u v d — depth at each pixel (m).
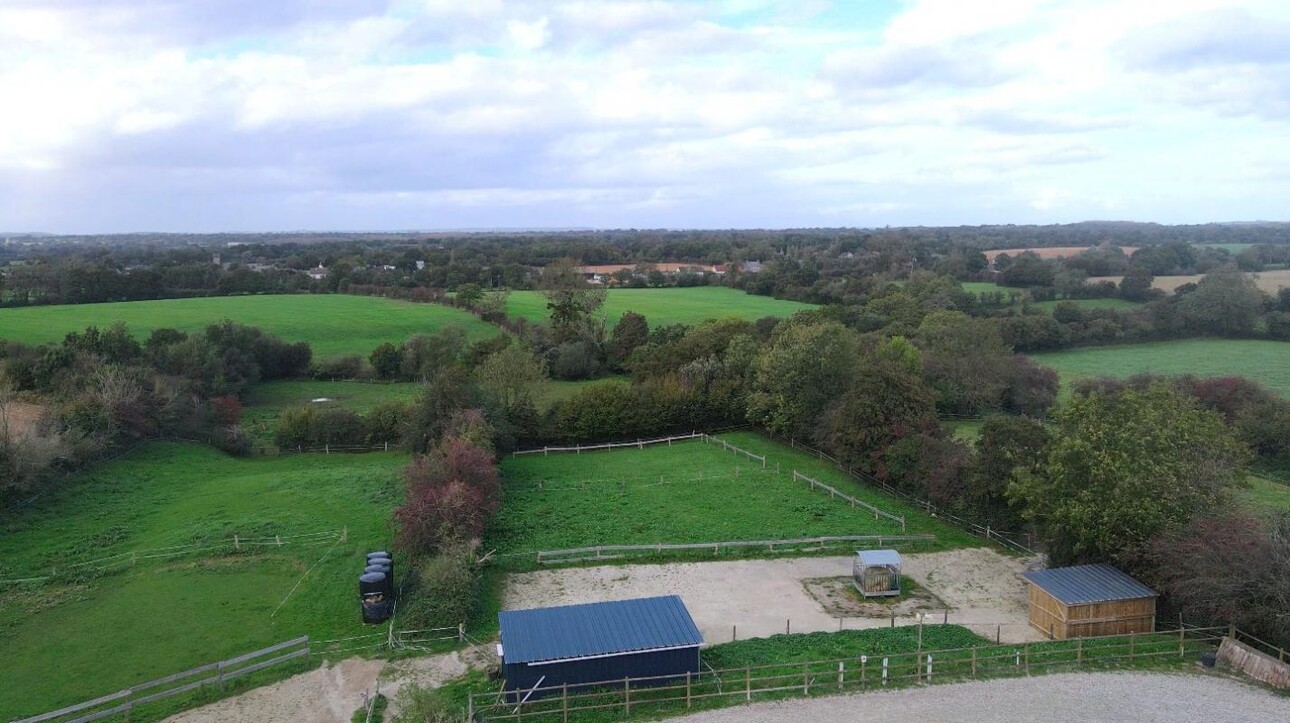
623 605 28.78
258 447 60.62
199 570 35.88
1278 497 47.72
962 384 69.75
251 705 25.61
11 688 26.55
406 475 41.19
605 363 90.56
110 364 62.72
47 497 43.75
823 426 55.16
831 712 24.19
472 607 31.17
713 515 43.47
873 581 33.31
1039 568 36.44
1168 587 28.81
